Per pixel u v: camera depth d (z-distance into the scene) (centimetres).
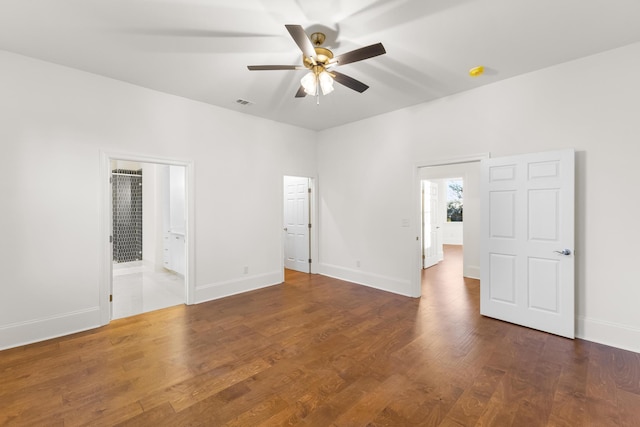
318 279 539
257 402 202
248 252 471
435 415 188
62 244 311
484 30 248
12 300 285
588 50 281
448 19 233
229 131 445
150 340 295
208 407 197
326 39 262
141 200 720
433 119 408
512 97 339
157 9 222
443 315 361
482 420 183
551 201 306
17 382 223
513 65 310
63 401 202
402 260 448
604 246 287
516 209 331
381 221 475
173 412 192
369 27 245
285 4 217
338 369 242
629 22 237
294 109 446
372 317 355
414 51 282
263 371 239
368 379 228
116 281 533
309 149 561
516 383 221
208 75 332
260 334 309
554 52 285
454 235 1070
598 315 290
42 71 298
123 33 253
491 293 352
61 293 310
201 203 417
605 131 285
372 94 388
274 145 504
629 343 274
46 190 302
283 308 388
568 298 296
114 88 341
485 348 277
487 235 354
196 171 411
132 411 193
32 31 249
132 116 355
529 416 186
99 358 260
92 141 328
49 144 303
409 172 436
